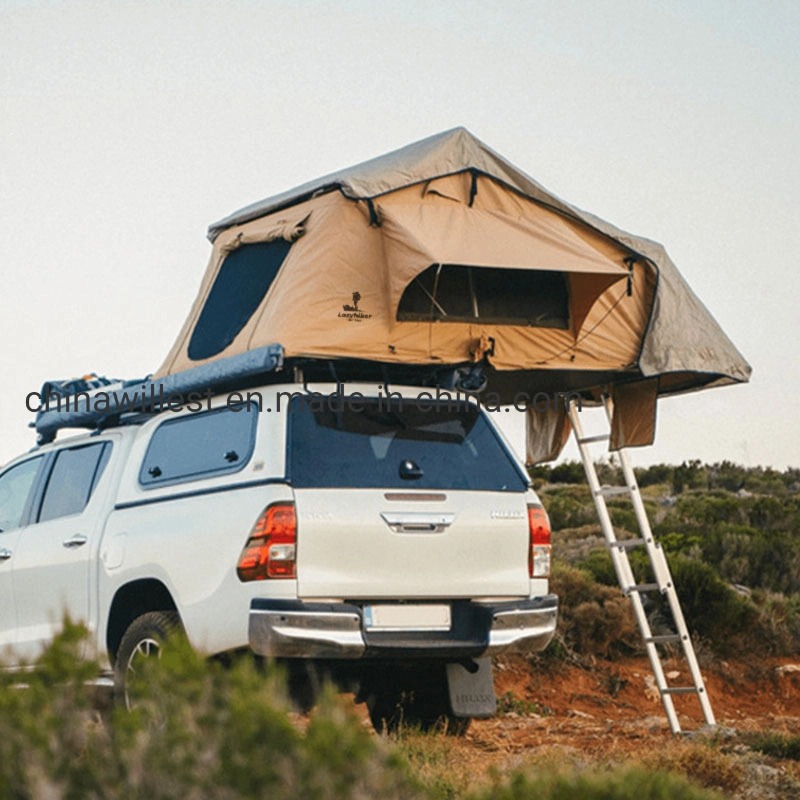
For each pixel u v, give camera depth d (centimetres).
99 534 1088
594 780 625
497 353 1121
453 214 1116
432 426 1027
